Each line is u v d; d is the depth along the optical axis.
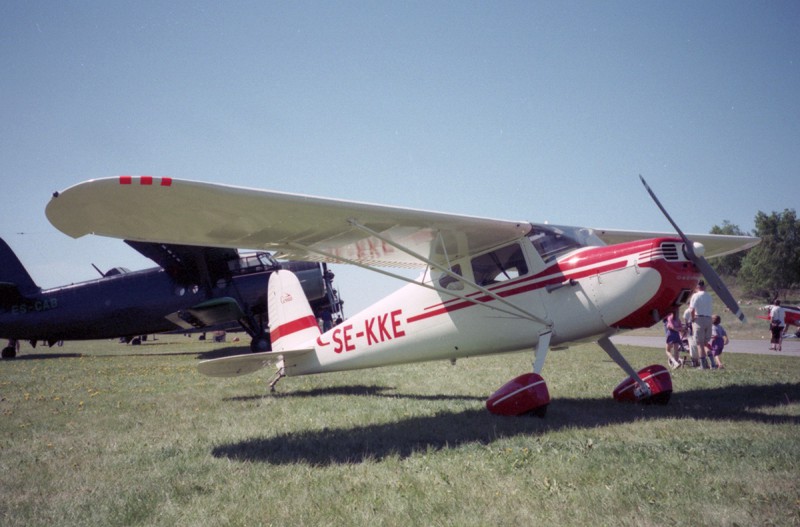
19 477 3.44
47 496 3.05
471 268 5.80
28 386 8.41
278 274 8.03
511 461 3.22
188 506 2.74
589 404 5.50
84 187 3.46
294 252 5.48
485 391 6.74
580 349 15.41
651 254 4.80
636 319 4.94
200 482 3.13
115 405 6.34
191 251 14.84
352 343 6.79
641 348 15.46
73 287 16.58
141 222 4.12
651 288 4.78
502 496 2.61
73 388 8.09
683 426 4.11
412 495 2.70
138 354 17.59
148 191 3.63
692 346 9.39
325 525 2.38
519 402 4.77
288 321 7.80
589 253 5.16
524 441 3.74
